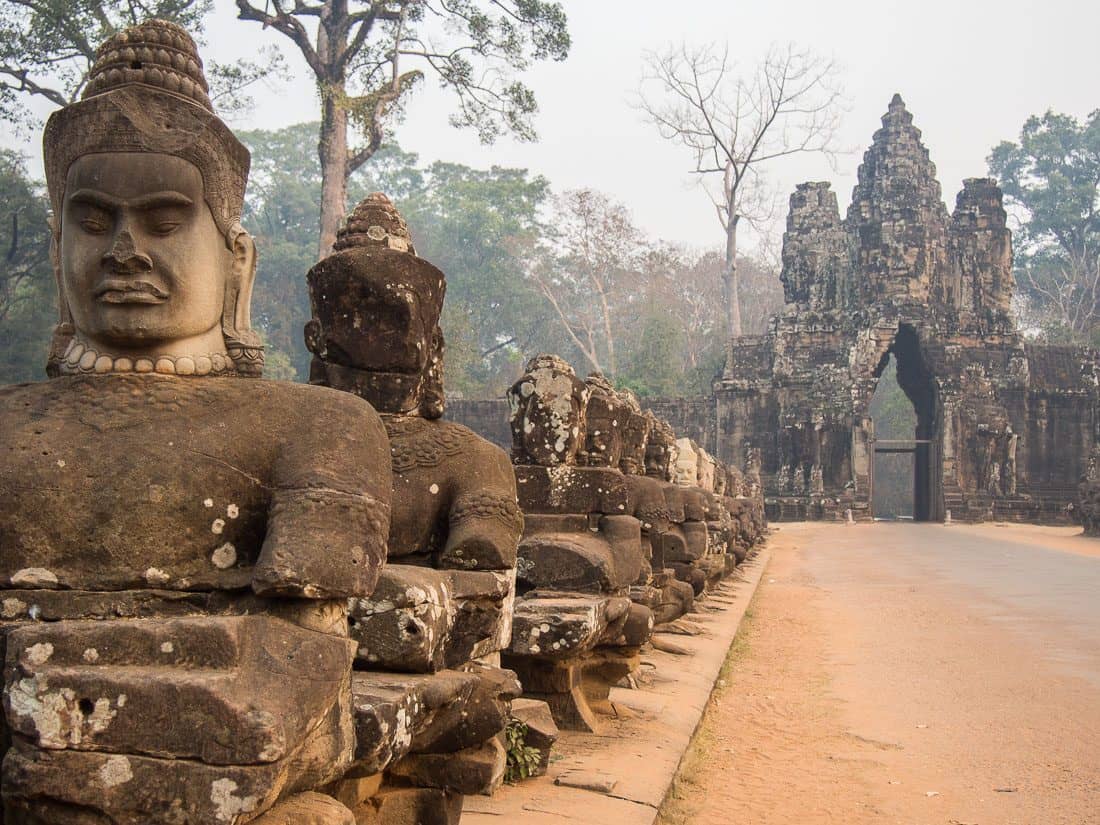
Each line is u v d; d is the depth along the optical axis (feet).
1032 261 327.67
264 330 255.91
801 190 214.69
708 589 66.95
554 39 120.57
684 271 309.83
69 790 10.57
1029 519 193.16
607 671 30.09
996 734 33.53
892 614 63.52
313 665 11.95
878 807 25.86
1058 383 202.90
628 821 20.59
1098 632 54.85
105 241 13.56
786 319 209.46
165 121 13.76
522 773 22.90
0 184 142.82
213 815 10.53
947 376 197.47
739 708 37.32
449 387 216.95
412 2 119.75
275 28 117.80
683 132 241.76
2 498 12.46
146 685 10.68
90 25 103.19
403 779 17.52
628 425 44.06
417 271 22.22
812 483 197.36
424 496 21.67
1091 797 26.91
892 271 200.95
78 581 12.57
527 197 293.23
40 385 13.61
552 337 285.02
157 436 13.04
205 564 12.91
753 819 24.67
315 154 304.30
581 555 29.58
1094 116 324.60
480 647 19.49
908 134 205.87
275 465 13.26
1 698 11.39
